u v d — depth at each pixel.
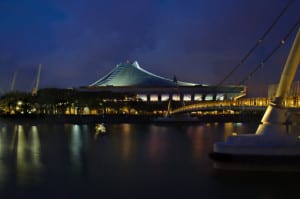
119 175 43.78
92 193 35.62
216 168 44.41
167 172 45.12
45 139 93.69
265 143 42.50
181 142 85.06
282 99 44.16
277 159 41.88
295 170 41.75
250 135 43.72
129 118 196.50
